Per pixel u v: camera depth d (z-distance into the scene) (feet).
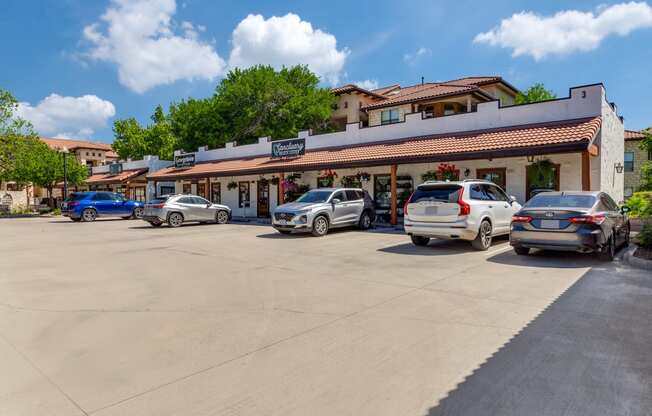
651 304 17.65
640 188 50.26
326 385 10.89
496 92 96.27
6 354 13.42
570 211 26.86
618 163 56.85
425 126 58.39
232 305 18.69
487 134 49.67
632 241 36.86
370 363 12.19
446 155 47.42
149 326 15.97
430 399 10.07
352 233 48.80
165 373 11.81
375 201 63.26
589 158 41.24
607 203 30.45
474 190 33.94
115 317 17.20
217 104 126.93
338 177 67.31
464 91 80.84
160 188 112.57
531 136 44.04
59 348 13.87
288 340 14.19
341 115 126.31
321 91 123.34
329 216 47.26
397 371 11.64
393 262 28.78
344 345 13.62
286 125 120.88
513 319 15.88
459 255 31.30
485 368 11.69
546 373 11.32
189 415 9.55
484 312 16.83
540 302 18.12
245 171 74.08
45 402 10.29
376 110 98.43
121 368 12.19
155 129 156.56
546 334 14.23
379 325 15.52
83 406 10.07
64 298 20.44
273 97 122.42
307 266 27.94
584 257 29.53
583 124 42.73
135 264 30.07
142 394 10.61
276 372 11.73
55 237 50.42
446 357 12.51
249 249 36.86
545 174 45.19
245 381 11.21
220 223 69.26
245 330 15.30
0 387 11.14
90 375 11.78
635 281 21.91
